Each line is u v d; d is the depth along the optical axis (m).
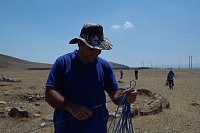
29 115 11.84
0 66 160.25
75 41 3.58
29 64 188.62
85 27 3.47
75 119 3.56
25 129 10.21
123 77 54.94
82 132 3.55
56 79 3.55
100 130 3.68
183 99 18.78
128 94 3.80
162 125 11.02
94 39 3.44
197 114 13.34
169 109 14.35
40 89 20.17
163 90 25.48
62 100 3.39
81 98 3.58
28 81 32.94
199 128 10.74
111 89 3.85
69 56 3.64
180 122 11.59
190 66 168.50
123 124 3.82
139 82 37.72
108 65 3.86
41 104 14.96
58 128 3.62
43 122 11.14
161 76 61.62
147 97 15.67
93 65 3.69
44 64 197.38
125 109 3.83
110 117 10.07
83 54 3.55
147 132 10.02
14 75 54.62
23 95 16.31
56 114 3.71
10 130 10.09
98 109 3.67
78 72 3.59
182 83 37.19
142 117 12.26
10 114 11.84
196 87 30.00
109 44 3.48
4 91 18.11
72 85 3.57
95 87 3.65
